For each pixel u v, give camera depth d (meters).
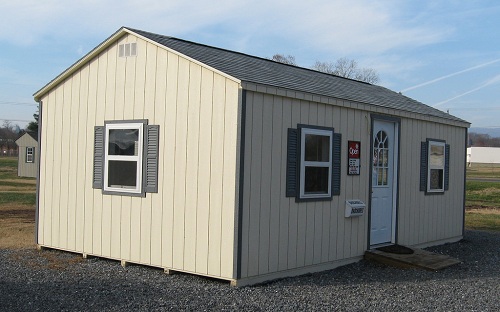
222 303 6.86
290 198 8.77
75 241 10.00
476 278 9.23
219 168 8.09
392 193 11.34
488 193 31.22
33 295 6.98
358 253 10.31
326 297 7.44
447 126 13.30
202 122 8.32
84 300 6.78
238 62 9.84
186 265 8.43
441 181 13.09
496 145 127.31
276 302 7.03
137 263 9.11
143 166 9.02
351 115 10.03
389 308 6.98
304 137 8.97
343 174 9.89
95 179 9.73
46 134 10.54
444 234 13.21
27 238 12.26
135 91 9.21
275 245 8.51
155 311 6.35
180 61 8.63
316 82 10.72
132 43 9.29
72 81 10.13
